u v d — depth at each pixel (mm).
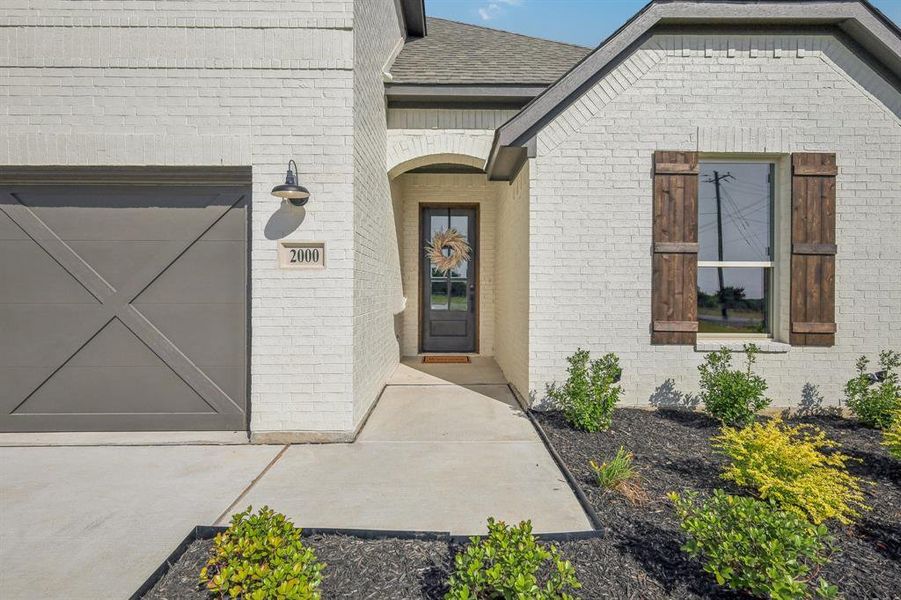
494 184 8438
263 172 4262
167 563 2396
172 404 4445
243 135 4242
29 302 4387
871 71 4906
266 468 3656
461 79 6301
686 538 2562
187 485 3344
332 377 4305
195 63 4215
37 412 4402
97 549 2557
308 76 4254
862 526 2734
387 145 6504
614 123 5000
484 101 6520
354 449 4062
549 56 7410
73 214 4375
